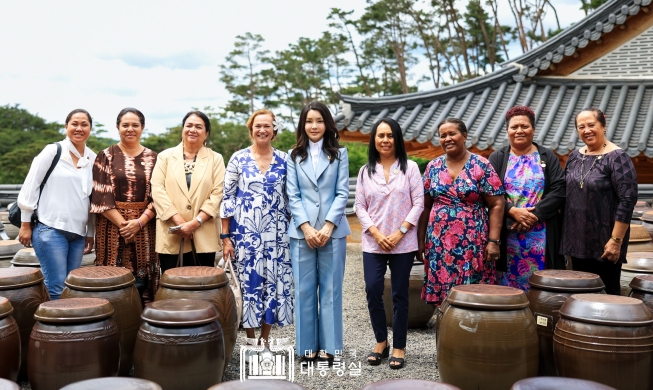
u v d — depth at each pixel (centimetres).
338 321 422
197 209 447
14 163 3425
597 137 405
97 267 412
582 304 329
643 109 814
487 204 416
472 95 880
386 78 3628
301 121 422
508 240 424
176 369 328
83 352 336
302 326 421
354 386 383
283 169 431
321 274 422
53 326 339
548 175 419
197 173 451
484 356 329
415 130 789
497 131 784
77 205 464
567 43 866
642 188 902
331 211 409
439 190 414
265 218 421
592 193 398
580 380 257
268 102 3906
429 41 3344
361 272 837
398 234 403
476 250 406
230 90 3891
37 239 454
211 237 452
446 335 345
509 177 425
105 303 354
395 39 3444
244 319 416
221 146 3684
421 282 519
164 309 337
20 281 391
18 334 357
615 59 868
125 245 460
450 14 3167
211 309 347
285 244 430
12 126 4347
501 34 3055
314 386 384
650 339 316
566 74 896
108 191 452
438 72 3362
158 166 455
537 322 372
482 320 333
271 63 3881
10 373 347
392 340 457
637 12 822
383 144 409
